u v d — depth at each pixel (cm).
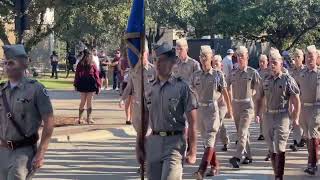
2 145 893
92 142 1962
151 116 941
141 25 1052
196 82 1416
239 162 1584
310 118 1505
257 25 5156
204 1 5212
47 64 6006
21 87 882
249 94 1551
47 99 892
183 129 939
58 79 5459
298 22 5094
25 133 884
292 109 1366
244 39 5562
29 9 2098
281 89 1334
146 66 1270
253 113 1566
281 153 1346
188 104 931
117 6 2239
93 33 4647
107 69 4459
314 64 1505
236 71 1559
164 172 921
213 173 1445
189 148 935
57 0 2111
